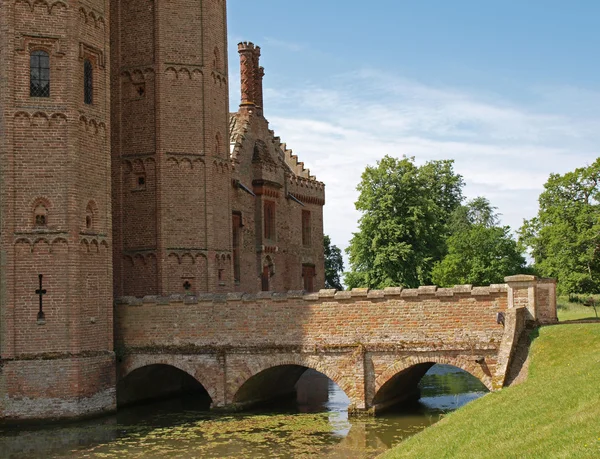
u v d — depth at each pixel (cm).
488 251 5959
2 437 3098
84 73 3572
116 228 4262
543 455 1622
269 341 3472
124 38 4338
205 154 4316
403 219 6644
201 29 4375
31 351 3328
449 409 3506
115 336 3744
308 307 3406
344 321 3338
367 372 3284
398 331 3244
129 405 3831
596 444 1561
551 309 3084
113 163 4297
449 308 3164
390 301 3262
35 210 3384
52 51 3447
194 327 3616
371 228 6675
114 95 4325
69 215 3397
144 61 4294
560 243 5559
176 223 4225
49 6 3450
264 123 5962
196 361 3594
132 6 4334
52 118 3419
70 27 3475
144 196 4241
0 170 3350
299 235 6316
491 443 1906
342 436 2983
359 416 3278
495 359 3069
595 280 5491
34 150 3391
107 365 3534
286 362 3425
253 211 5569
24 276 3344
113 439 3025
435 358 3170
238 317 3538
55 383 3322
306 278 6506
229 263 4481
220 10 4566
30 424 3281
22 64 3400
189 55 4328
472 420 2266
